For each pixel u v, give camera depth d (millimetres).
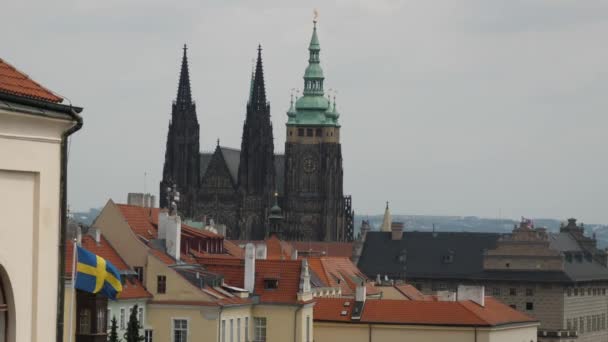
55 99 48750
